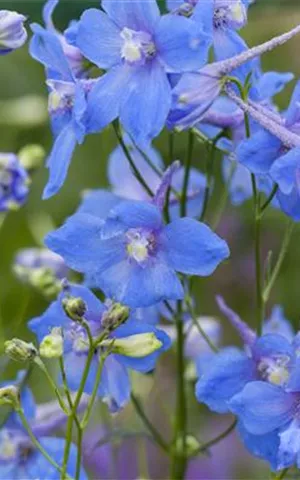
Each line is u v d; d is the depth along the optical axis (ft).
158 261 1.32
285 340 1.36
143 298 1.32
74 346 1.39
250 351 1.38
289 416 1.33
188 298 1.51
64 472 1.36
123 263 1.33
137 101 1.31
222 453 2.27
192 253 1.31
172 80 1.33
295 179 1.31
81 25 1.33
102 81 1.33
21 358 1.35
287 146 1.31
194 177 1.57
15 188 1.68
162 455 2.23
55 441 1.51
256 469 2.26
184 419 1.57
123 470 2.19
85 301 1.36
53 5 1.42
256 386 1.32
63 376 1.34
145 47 1.32
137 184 1.57
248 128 1.36
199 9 1.29
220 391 1.37
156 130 1.30
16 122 2.12
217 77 1.33
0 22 1.44
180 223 1.31
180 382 1.56
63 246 1.32
